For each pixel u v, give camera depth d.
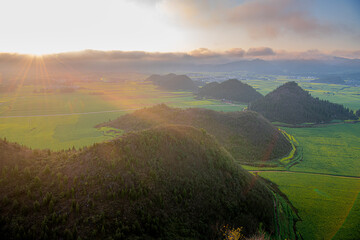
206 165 75.69
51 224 43.81
